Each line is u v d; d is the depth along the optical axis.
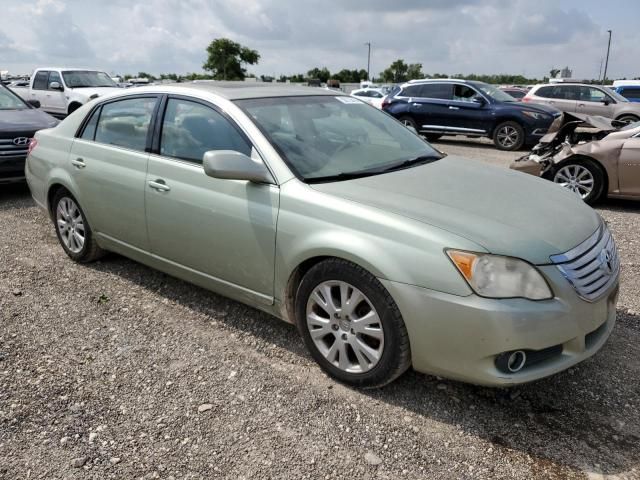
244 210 3.24
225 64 56.16
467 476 2.41
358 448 2.58
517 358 2.59
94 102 4.56
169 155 3.75
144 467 2.46
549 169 7.57
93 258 4.78
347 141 3.65
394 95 15.80
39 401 2.91
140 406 2.88
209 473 2.43
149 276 4.58
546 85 16.73
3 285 4.39
